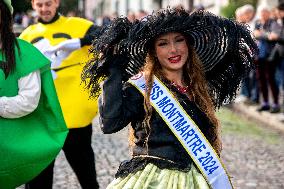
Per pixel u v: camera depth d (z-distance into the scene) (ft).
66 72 20.21
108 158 29.25
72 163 20.63
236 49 13.92
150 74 13.37
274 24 40.91
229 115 44.52
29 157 15.28
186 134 13.14
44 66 15.66
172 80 13.60
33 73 15.33
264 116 42.37
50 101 15.70
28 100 15.12
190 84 13.65
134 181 12.78
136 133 13.26
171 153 12.95
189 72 13.73
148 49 13.55
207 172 13.19
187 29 13.23
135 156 13.16
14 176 15.30
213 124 13.55
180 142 13.10
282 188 24.30
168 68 13.53
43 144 15.49
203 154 13.16
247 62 14.07
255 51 13.91
